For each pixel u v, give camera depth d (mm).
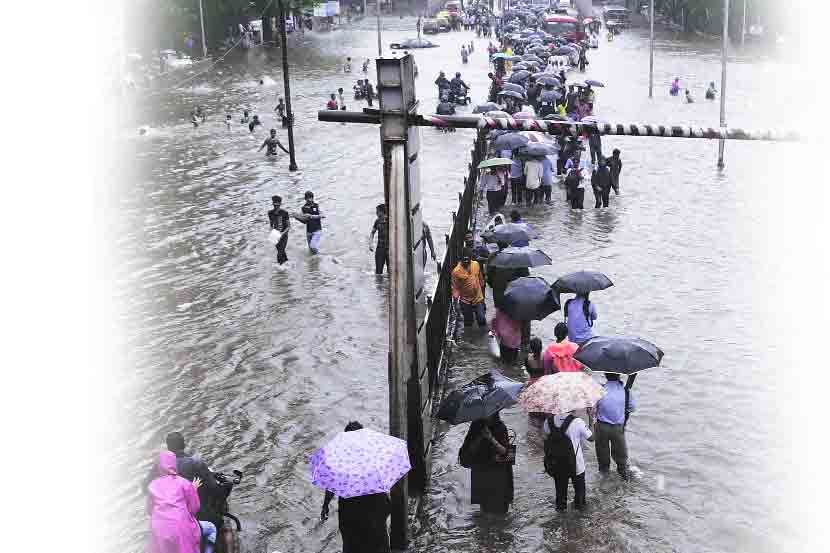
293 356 18719
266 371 18016
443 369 17703
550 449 12617
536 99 48656
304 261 25391
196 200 33000
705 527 12312
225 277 24047
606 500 13031
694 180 34250
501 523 12586
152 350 19188
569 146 34781
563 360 14469
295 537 12586
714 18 104562
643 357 13148
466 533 12391
